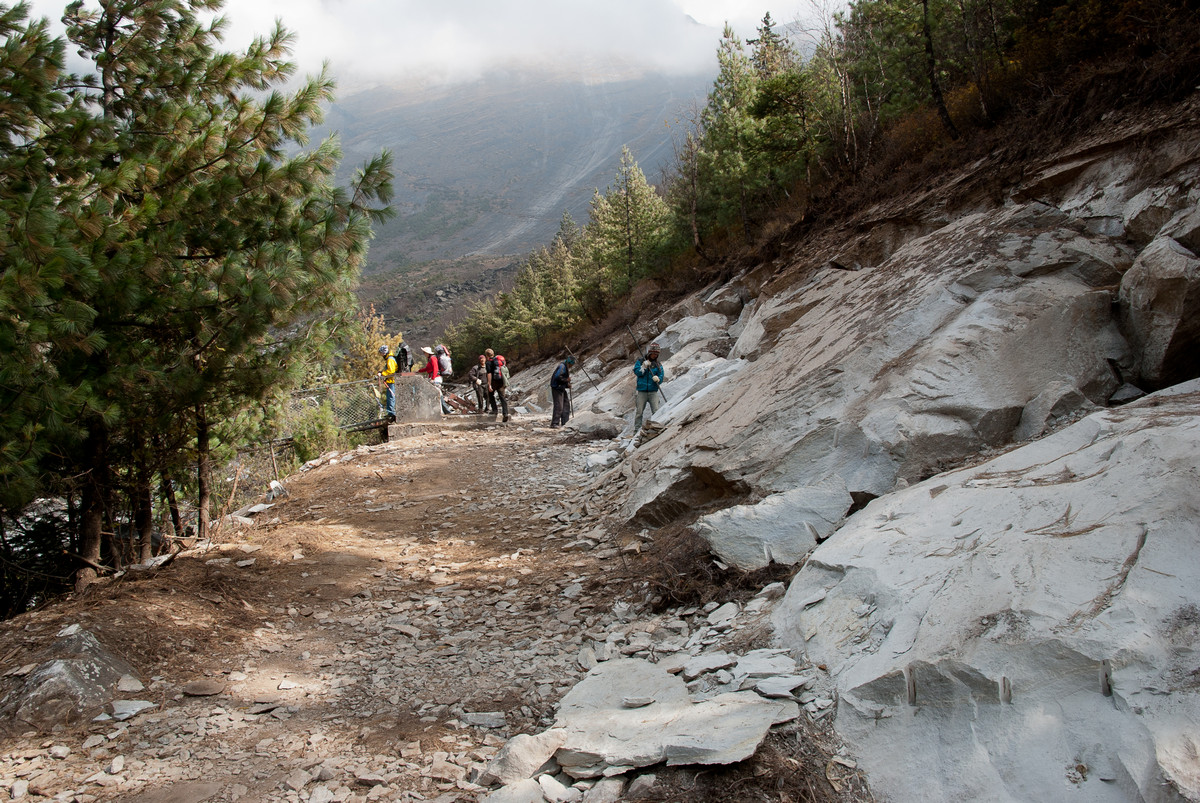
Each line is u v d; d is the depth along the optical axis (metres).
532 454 13.11
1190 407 3.91
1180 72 8.02
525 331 55.41
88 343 5.32
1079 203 8.07
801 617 4.02
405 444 14.97
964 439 5.25
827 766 2.89
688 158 29.95
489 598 6.21
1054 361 5.47
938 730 2.79
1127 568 2.84
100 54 6.92
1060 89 10.73
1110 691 2.50
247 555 7.42
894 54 18.61
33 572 7.32
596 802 2.97
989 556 3.34
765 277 18.83
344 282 7.80
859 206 15.67
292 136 7.05
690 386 12.65
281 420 12.44
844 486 5.31
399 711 4.25
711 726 3.20
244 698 4.48
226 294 6.28
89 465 6.80
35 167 5.75
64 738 3.99
